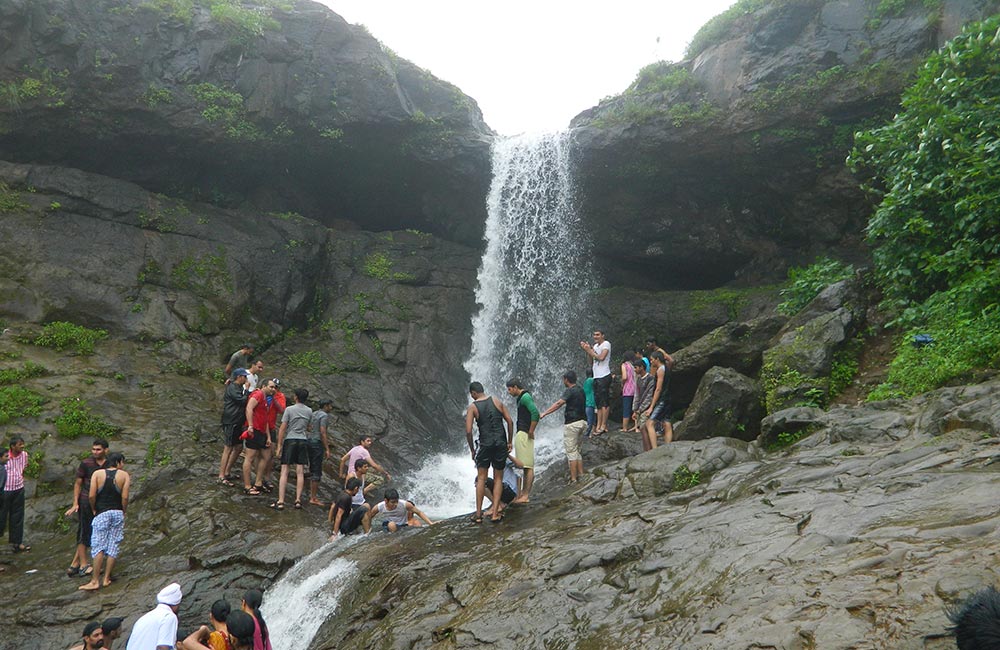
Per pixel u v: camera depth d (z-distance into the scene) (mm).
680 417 15875
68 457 12766
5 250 16156
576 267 21328
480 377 19969
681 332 19234
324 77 19281
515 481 10273
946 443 7121
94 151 18359
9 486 11148
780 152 17797
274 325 18453
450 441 17594
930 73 11922
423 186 21531
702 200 19922
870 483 6738
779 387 11594
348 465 12266
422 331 19547
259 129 18984
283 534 10844
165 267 17672
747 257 20250
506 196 21062
